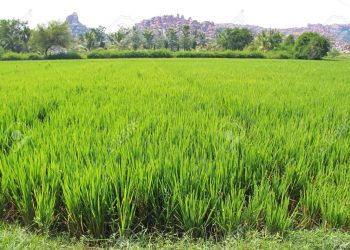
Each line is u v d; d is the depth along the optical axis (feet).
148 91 28.53
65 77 42.27
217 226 10.44
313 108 21.86
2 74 48.52
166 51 204.54
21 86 31.78
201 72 54.70
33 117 19.70
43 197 10.59
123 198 10.40
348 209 10.49
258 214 10.26
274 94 28.09
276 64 96.89
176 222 10.71
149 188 10.87
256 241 9.35
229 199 10.37
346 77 47.57
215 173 11.64
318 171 13.00
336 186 12.07
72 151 12.89
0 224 10.81
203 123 17.04
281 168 13.50
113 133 15.29
